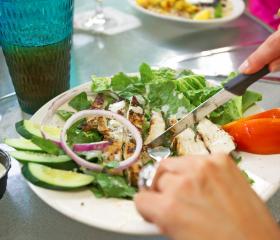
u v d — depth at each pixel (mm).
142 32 651
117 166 361
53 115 424
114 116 415
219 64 570
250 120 398
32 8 402
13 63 434
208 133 402
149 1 712
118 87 468
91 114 417
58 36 430
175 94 447
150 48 611
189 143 395
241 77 373
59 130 402
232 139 395
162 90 453
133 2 695
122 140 393
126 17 688
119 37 635
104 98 448
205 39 638
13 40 417
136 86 462
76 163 368
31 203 368
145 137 410
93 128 408
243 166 371
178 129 406
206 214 219
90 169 363
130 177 353
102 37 632
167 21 676
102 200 331
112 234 342
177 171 239
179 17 656
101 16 676
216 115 435
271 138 381
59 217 356
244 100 447
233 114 434
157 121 419
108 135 399
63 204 323
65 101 439
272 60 365
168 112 441
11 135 438
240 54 594
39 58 427
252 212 225
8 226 346
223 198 224
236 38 639
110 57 583
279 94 502
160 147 399
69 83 490
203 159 241
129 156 374
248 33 653
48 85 451
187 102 438
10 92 510
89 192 338
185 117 402
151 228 300
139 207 237
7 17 405
